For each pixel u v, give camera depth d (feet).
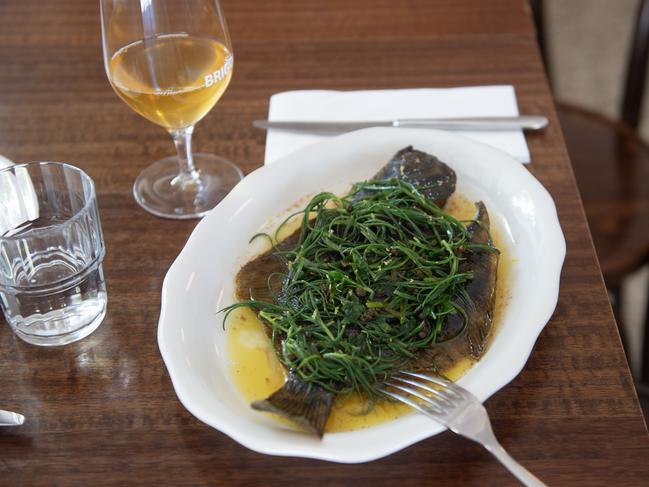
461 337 1.27
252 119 1.84
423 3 2.19
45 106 1.88
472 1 2.19
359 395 1.20
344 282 1.32
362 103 1.84
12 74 1.98
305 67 1.99
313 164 1.58
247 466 1.16
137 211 1.60
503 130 1.76
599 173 2.54
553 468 1.14
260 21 2.15
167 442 1.19
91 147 1.76
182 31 1.47
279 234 1.49
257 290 1.37
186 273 1.33
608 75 4.62
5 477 1.15
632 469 1.14
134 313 1.40
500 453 1.05
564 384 1.25
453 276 1.30
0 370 1.30
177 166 1.70
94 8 2.20
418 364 1.25
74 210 1.43
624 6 5.05
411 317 1.29
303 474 1.15
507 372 1.15
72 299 1.34
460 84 1.92
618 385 1.25
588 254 1.49
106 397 1.26
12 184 1.39
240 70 1.98
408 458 1.16
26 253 1.32
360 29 2.11
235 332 1.32
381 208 1.43
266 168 1.55
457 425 1.08
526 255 1.40
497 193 1.52
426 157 1.54
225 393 1.22
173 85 1.44
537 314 1.24
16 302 1.31
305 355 1.21
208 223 1.43
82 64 2.01
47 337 1.34
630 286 3.65
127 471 1.16
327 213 1.46
